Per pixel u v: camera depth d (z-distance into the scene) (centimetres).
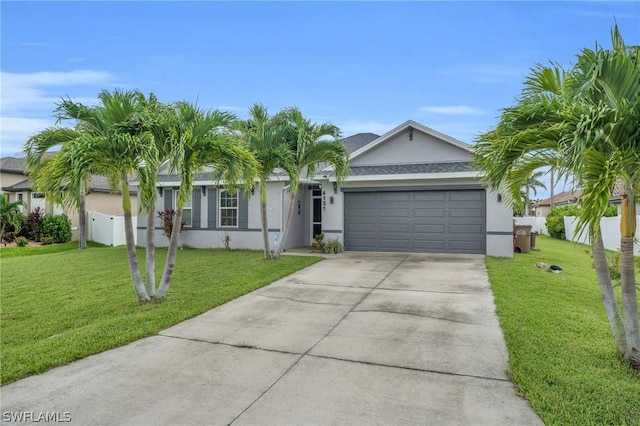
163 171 1627
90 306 699
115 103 629
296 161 1175
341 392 376
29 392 383
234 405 354
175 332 557
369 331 550
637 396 356
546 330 536
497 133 452
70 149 582
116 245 1967
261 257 1275
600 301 710
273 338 528
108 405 357
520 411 338
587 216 349
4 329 586
